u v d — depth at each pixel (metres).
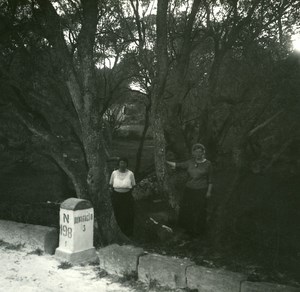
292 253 6.15
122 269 5.02
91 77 6.17
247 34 8.58
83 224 5.76
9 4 7.21
